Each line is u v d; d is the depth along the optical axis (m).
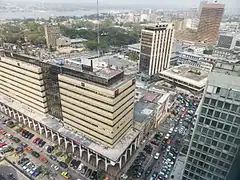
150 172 87.75
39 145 102.44
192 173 64.62
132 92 90.69
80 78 84.75
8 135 108.38
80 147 92.88
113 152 84.44
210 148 57.75
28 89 109.94
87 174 86.00
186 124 124.75
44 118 108.75
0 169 86.81
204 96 53.41
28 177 83.44
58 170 87.69
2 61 116.88
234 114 50.47
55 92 99.44
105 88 76.00
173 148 101.62
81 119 90.62
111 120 79.25
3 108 134.00
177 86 184.25
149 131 114.69
